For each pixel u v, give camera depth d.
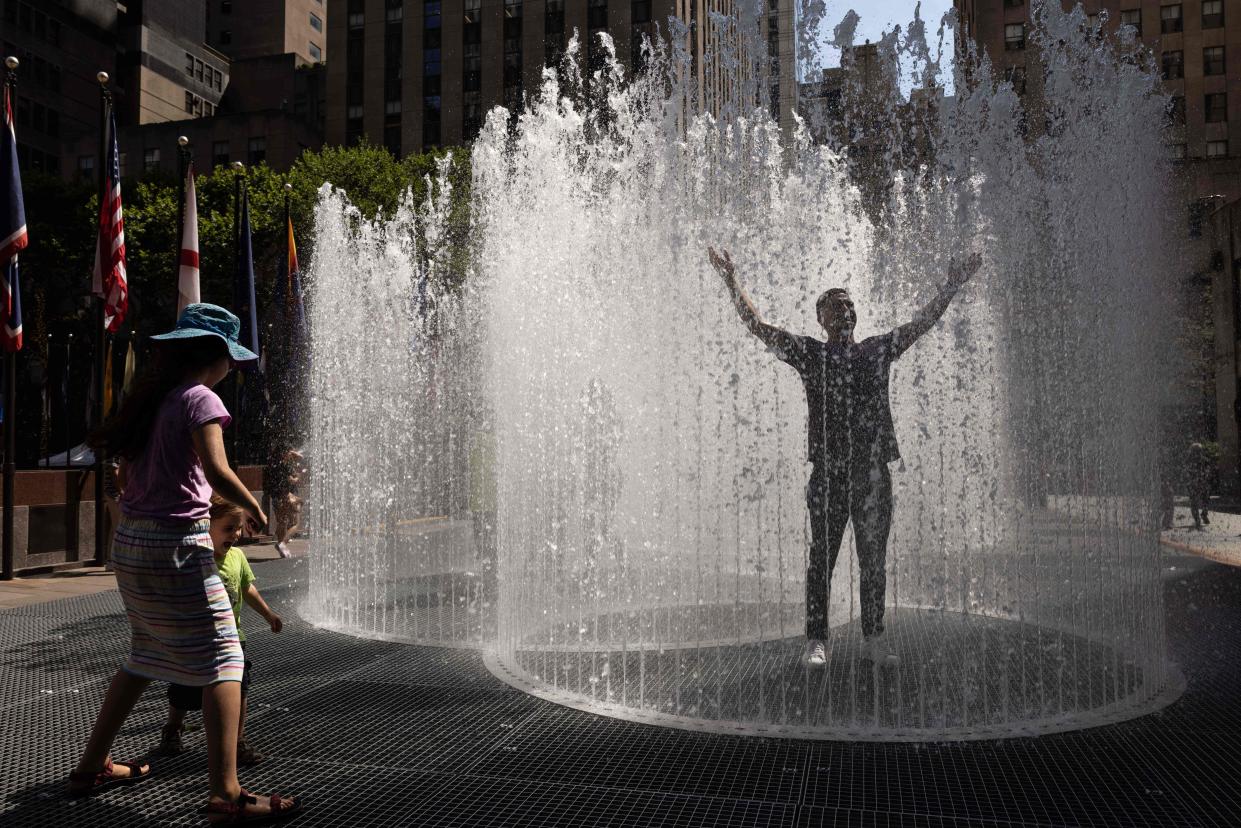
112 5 63.91
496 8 49.56
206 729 2.80
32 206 33.88
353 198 28.45
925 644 4.88
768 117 5.46
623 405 6.61
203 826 2.79
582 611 6.09
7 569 8.96
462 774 3.18
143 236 29.72
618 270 6.57
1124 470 5.13
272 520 12.83
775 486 5.87
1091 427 5.29
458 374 15.49
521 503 6.09
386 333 13.20
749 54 5.51
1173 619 5.90
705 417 5.79
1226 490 20.98
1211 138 42.84
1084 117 5.23
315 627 6.05
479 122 49.88
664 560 6.59
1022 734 3.48
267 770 3.26
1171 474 18.20
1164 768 3.13
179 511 2.81
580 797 2.95
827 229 5.52
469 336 15.60
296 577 8.65
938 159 5.22
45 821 2.81
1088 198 5.23
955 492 5.82
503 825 2.74
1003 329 5.34
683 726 3.65
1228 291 21.66
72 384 28.77
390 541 11.60
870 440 4.54
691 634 5.24
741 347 5.54
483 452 11.41
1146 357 5.33
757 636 5.15
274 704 4.12
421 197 29.11
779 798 2.90
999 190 5.21
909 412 5.75
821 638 4.47
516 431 6.21
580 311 6.54
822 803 2.86
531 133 6.78
